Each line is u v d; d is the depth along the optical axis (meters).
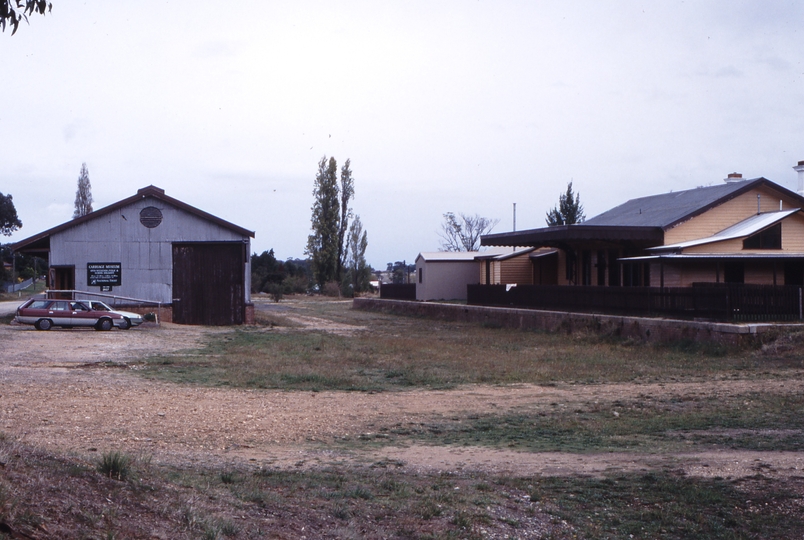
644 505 7.58
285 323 36.56
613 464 9.20
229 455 9.16
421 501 7.30
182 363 18.50
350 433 10.98
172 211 33.12
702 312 24.75
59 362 17.98
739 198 33.59
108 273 32.72
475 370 18.42
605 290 30.09
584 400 14.09
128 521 5.07
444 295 51.88
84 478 5.81
